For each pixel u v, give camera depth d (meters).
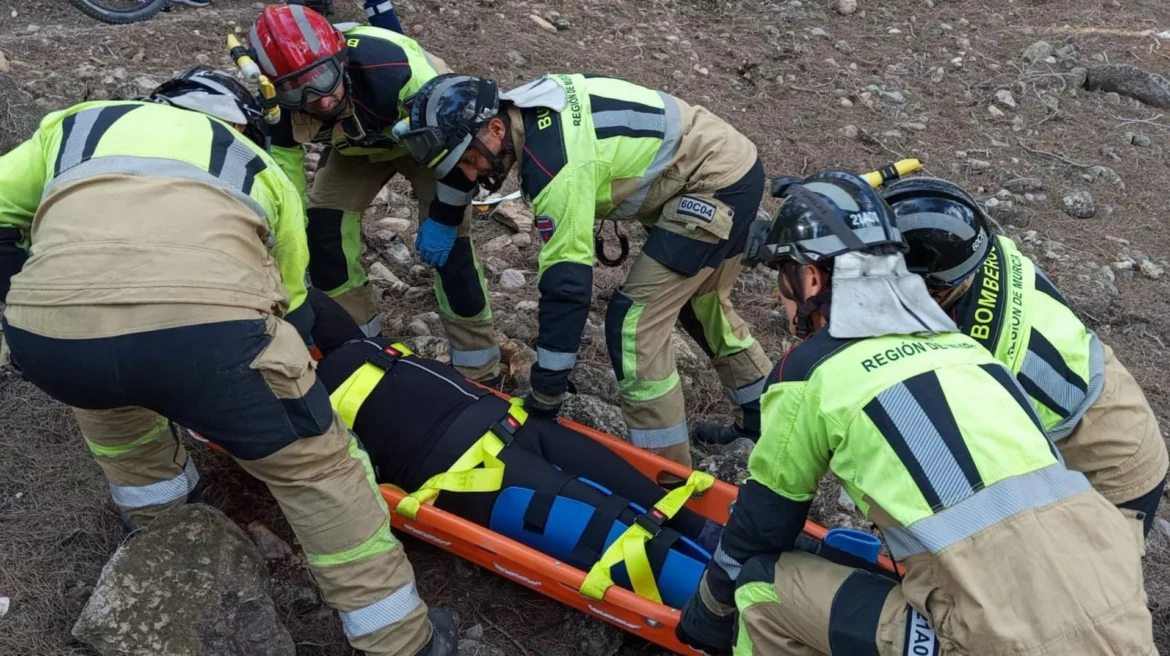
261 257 2.30
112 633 2.43
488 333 3.73
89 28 5.79
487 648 2.72
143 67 5.40
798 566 2.14
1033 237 5.43
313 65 2.86
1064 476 1.86
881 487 1.86
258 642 2.50
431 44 6.18
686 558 2.60
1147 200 6.12
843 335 1.94
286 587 2.85
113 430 2.54
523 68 6.18
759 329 4.50
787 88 6.90
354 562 2.39
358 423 2.99
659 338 3.10
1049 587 1.73
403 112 3.06
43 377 2.12
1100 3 9.38
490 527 2.84
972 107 7.06
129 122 2.25
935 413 1.85
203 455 3.24
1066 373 2.39
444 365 3.16
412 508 2.75
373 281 4.39
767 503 2.09
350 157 3.54
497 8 6.92
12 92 4.64
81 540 2.86
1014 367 2.37
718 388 4.04
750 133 6.18
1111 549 1.80
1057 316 2.44
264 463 2.26
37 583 2.69
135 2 6.47
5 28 5.79
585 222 2.75
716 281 3.29
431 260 3.23
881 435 1.85
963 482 1.80
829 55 7.52
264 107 2.81
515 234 4.91
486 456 2.86
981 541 1.77
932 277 2.30
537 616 2.92
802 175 5.81
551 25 6.93
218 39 5.93
